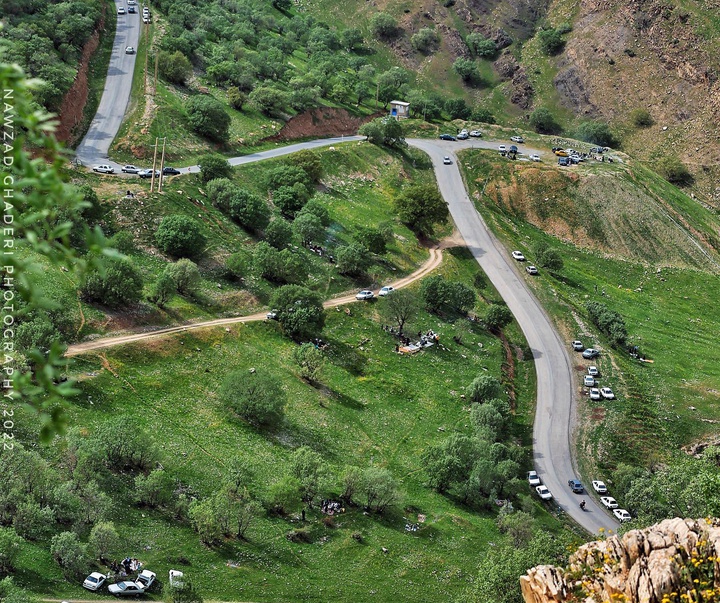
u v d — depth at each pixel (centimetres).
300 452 10594
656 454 13112
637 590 2644
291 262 15200
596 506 11744
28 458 8644
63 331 11788
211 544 8994
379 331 14925
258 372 12044
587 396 14450
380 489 10269
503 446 12038
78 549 7850
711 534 2775
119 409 10806
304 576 8912
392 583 9112
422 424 12794
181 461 10256
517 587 6444
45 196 1336
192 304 13850
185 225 14738
